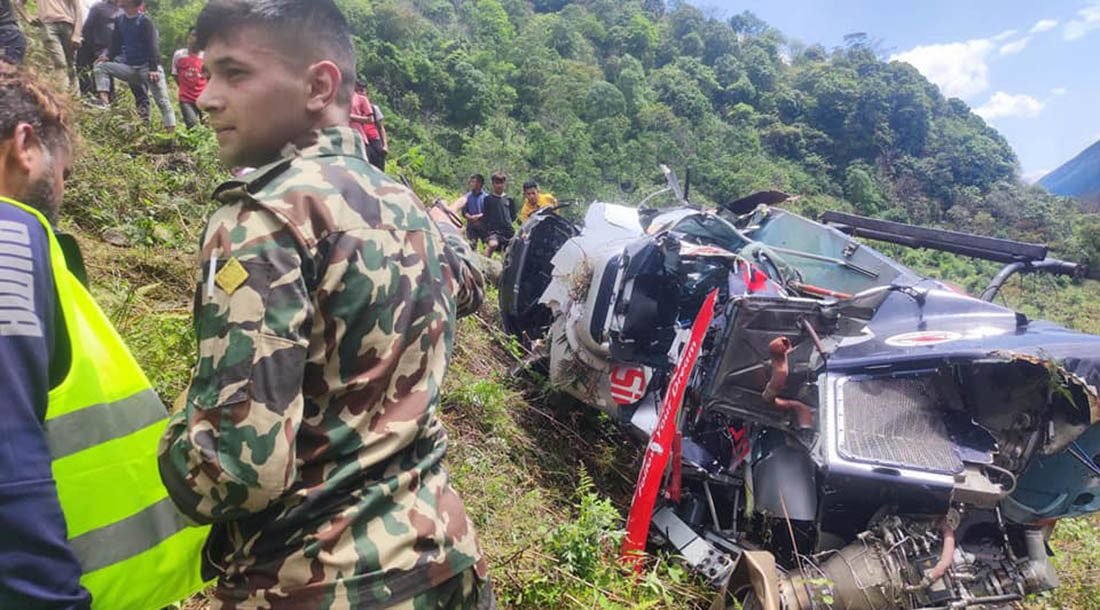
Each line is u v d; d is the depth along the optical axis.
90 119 5.10
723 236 4.75
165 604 1.44
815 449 3.25
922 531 3.17
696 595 3.47
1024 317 3.57
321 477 1.21
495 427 4.27
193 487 1.11
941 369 3.43
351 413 1.23
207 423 1.09
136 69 5.94
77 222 4.09
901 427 3.21
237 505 1.10
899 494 3.17
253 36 1.26
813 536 3.51
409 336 1.28
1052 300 20.12
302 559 1.18
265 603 1.18
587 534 3.26
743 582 3.09
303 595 1.18
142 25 5.90
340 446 1.21
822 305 3.57
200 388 1.11
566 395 5.02
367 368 1.24
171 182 4.79
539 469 4.33
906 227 5.42
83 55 6.39
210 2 1.28
